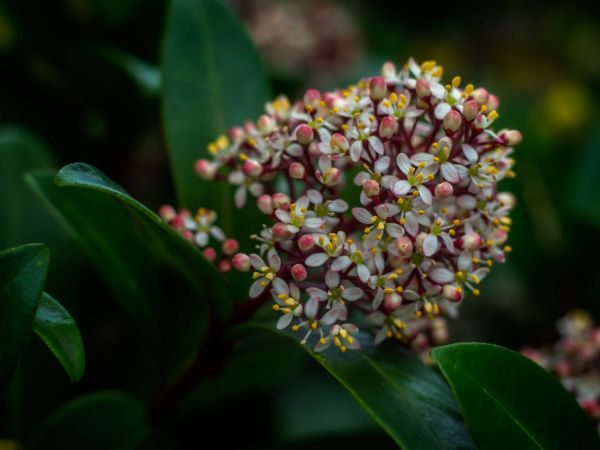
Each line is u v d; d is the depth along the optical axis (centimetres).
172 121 26
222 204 26
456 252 22
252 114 27
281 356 29
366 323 24
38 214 29
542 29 60
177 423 30
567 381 27
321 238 21
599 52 60
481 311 37
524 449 21
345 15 45
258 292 22
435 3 52
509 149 23
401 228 21
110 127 34
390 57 49
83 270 30
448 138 22
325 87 43
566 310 34
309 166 23
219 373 25
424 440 21
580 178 35
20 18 34
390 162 22
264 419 31
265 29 42
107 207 26
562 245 34
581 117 55
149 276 26
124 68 31
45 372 28
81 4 34
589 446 22
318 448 26
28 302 20
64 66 34
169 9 27
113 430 27
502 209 23
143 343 25
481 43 58
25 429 28
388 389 22
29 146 29
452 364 21
